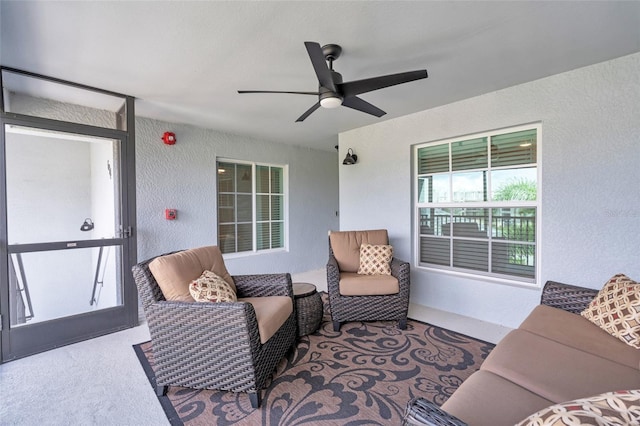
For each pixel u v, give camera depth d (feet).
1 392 6.30
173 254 7.40
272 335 6.63
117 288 9.52
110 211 9.43
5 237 7.69
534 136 9.28
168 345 6.15
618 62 7.53
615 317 5.44
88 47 6.67
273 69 7.79
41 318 8.20
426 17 5.74
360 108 7.80
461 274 10.88
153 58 7.18
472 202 10.65
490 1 5.31
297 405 5.88
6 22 5.70
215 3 5.25
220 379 5.96
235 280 8.43
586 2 5.34
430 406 3.12
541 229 8.93
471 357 7.63
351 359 7.61
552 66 7.93
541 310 6.59
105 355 7.88
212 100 9.98
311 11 5.50
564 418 2.07
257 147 15.67
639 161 7.35
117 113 9.62
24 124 7.95
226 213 14.99
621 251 7.66
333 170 19.63
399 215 12.36
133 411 5.73
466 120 10.27
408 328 9.47
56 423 5.41
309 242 18.24
